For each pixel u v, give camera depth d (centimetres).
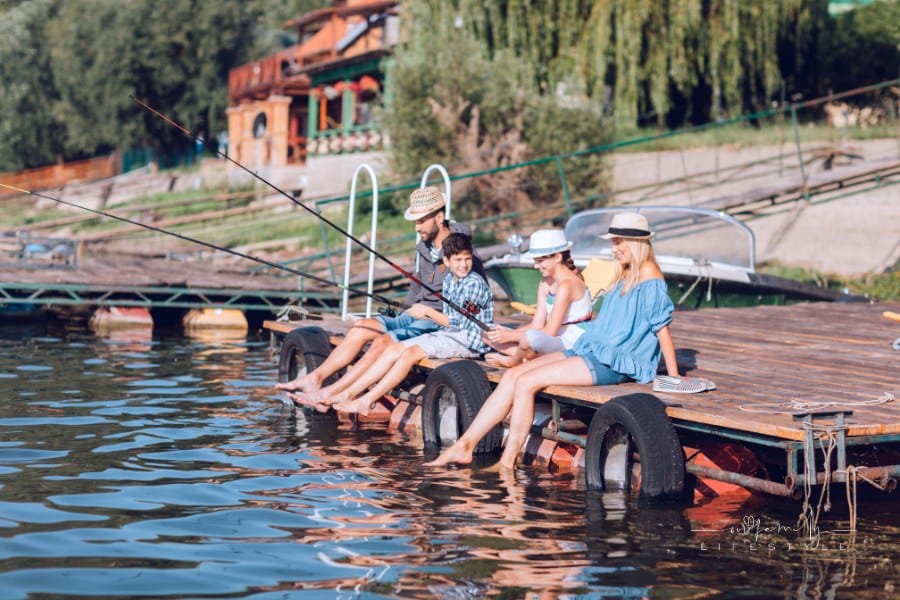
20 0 6562
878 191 2406
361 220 3006
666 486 732
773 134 2648
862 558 616
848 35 2895
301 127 4447
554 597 535
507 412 842
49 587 532
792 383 862
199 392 1174
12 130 5684
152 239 3506
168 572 560
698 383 801
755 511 723
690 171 2655
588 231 1497
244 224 3544
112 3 5269
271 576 558
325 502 714
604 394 776
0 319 1995
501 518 686
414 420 994
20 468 789
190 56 5194
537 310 905
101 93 5228
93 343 1639
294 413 1062
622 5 2680
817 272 2367
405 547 616
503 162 2588
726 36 2694
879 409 747
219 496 722
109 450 860
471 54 2667
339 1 4347
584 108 2656
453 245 955
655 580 566
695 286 1480
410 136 2636
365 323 1032
